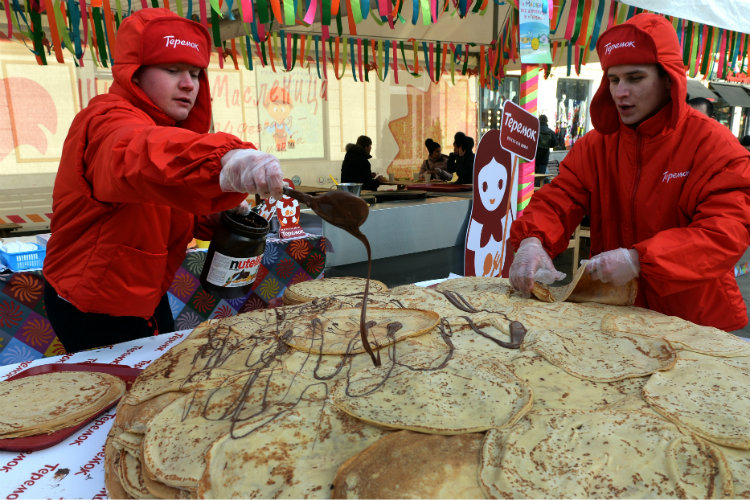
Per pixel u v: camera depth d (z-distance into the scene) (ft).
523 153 8.83
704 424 3.00
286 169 20.56
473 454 2.79
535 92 8.79
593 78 34.88
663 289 4.85
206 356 4.13
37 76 14.03
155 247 4.91
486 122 25.49
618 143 5.66
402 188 18.56
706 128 5.05
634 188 5.49
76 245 4.77
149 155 3.17
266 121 19.70
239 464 2.79
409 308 4.86
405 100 23.03
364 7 7.72
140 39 4.47
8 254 8.14
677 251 4.57
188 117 5.30
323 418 3.13
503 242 8.90
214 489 2.71
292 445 2.92
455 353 3.86
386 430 3.02
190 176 3.09
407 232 14.83
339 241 13.41
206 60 4.87
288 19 7.38
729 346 4.15
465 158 19.89
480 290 5.74
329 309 4.99
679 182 5.17
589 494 2.52
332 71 20.81
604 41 5.30
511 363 3.84
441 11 8.63
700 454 2.74
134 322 5.58
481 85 19.03
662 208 5.31
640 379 3.60
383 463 2.68
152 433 3.17
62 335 5.38
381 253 14.33
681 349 4.08
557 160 24.14
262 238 5.39
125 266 4.75
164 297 6.08
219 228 5.23
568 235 6.15
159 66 4.61
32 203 14.56
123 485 3.01
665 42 4.88
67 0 9.64
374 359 3.77
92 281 4.73
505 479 2.58
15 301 8.02
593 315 4.88
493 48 17.79
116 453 3.29
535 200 6.12
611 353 4.00
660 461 2.71
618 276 4.79
